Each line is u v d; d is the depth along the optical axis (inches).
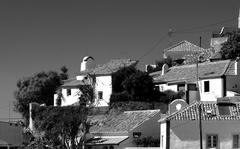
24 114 5049.2
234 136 2815.0
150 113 3410.4
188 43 5492.1
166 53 5378.9
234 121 2817.4
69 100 4554.6
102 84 4306.1
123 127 3393.2
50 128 3631.9
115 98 4079.7
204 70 4028.1
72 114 3599.9
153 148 3085.6
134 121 3408.0
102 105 4269.2
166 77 4224.9
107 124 3597.4
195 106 2930.6
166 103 3981.3
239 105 2928.2
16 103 5142.7
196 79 3941.9
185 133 2829.7
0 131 3823.8
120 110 3951.8
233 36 4360.2
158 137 3294.8
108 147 3277.6
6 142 3836.1
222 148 2800.2
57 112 3767.2
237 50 4259.4
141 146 3250.5
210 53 4864.7
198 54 5009.8
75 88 4512.8
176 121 2842.0
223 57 4340.6
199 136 2819.9
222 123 2819.9
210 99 3828.7
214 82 3838.6
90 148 3400.6
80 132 3631.9
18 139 3917.3
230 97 3297.2
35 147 3634.4
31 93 5098.4
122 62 4480.8
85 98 4089.6
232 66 3924.7
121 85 4195.4
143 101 4005.9
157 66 5093.5
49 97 5147.6
